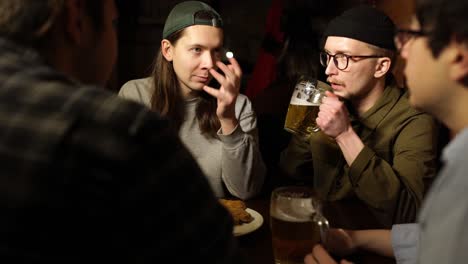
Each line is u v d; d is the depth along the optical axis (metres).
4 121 0.58
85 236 0.58
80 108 0.59
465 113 0.71
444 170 0.64
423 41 0.71
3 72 0.60
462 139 0.63
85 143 0.58
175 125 1.83
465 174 0.60
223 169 1.71
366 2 3.27
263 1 4.09
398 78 2.45
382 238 1.21
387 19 1.74
